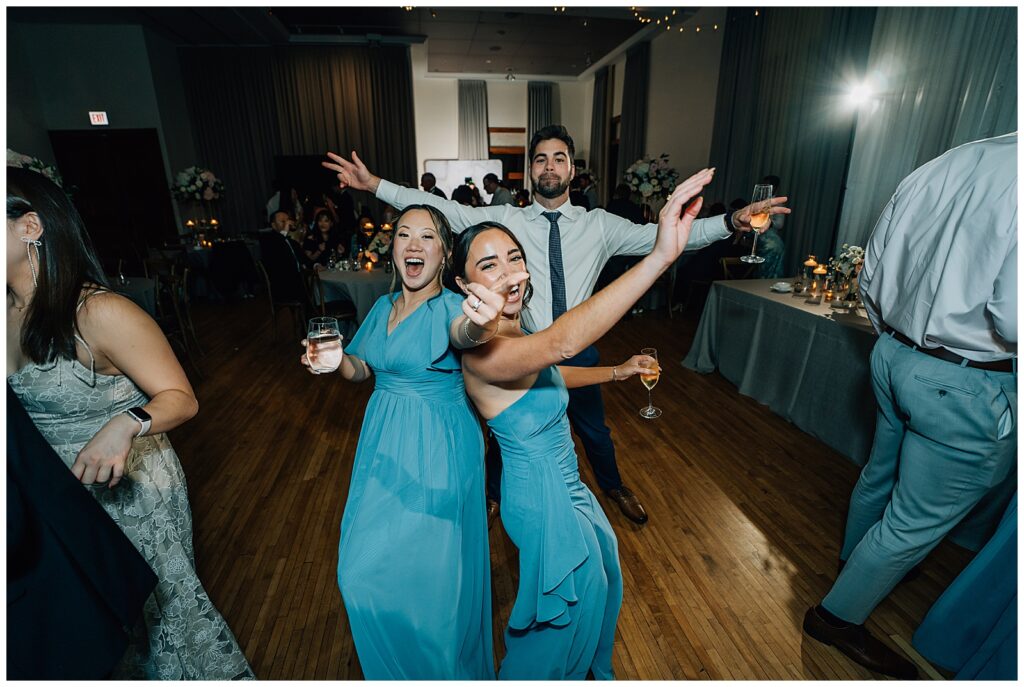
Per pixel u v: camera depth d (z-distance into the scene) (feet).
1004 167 3.60
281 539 6.89
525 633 4.07
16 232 2.98
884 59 15.28
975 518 6.25
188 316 14.39
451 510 3.90
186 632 4.00
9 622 2.66
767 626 5.49
